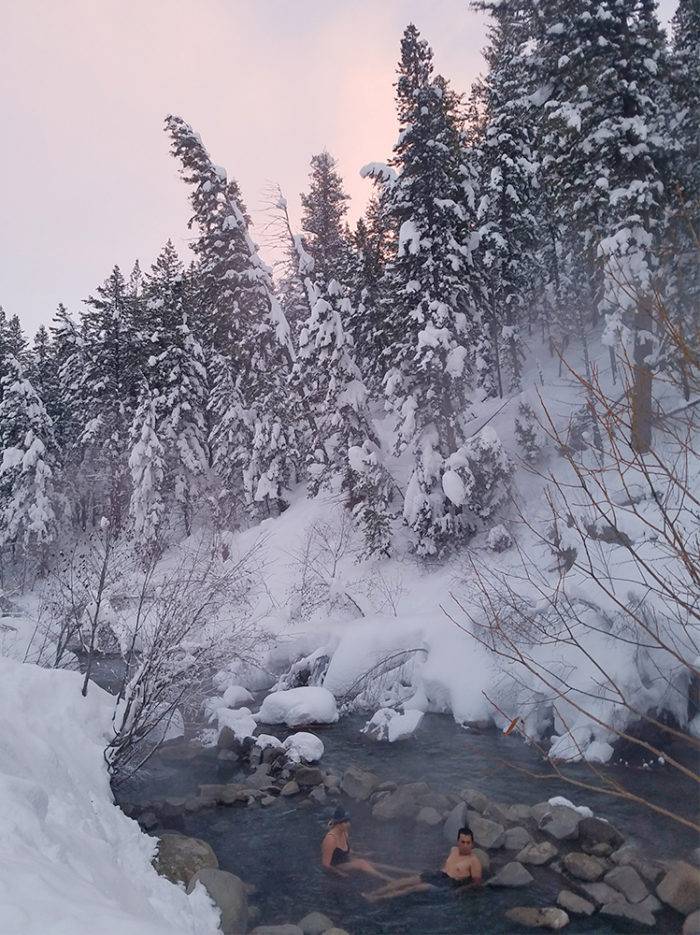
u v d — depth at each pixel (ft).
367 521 83.71
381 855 31.81
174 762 45.09
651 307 17.78
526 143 106.93
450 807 36.19
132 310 128.16
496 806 35.19
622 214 64.69
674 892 26.18
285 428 113.91
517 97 108.17
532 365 120.88
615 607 40.83
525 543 64.39
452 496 74.69
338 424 94.99
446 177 84.58
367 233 113.19
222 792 38.91
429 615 61.21
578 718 42.93
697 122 64.44
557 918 25.35
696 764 38.24
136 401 124.47
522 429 81.87
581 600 43.62
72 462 119.24
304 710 53.57
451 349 80.94
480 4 80.38
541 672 45.37
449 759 44.11
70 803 23.91
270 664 65.41
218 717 52.26
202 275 117.19
